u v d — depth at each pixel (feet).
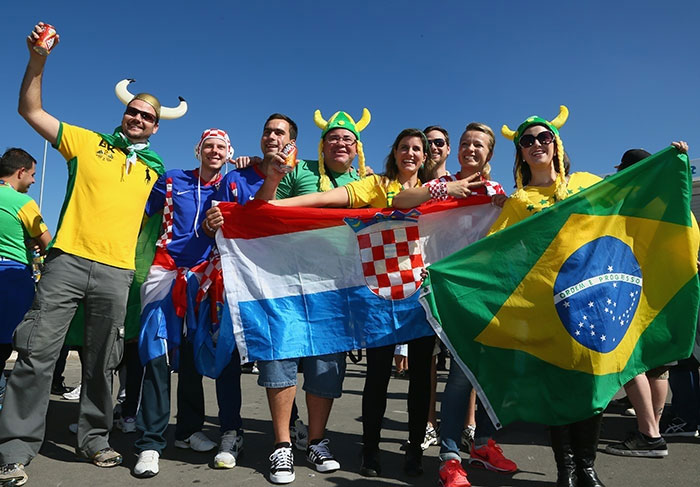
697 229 9.66
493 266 9.62
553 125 10.64
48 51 9.87
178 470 10.45
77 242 10.49
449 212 11.37
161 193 11.96
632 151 12.76
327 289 11.09
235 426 11.25
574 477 9.14
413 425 10.35
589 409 8.61
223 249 11.07
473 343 9.51
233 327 10.71
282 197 12.64
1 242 13.20
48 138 10.52
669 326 9.52
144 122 11.34
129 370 13.34
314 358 10.75
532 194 10.40
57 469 10.39
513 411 9.21
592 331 8.84
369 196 11.27
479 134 13.23
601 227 9.46
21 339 10.02
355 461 11.15
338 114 12.35
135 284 12.37
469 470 10.61
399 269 11.03
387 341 10.55
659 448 11.30
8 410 9.86
